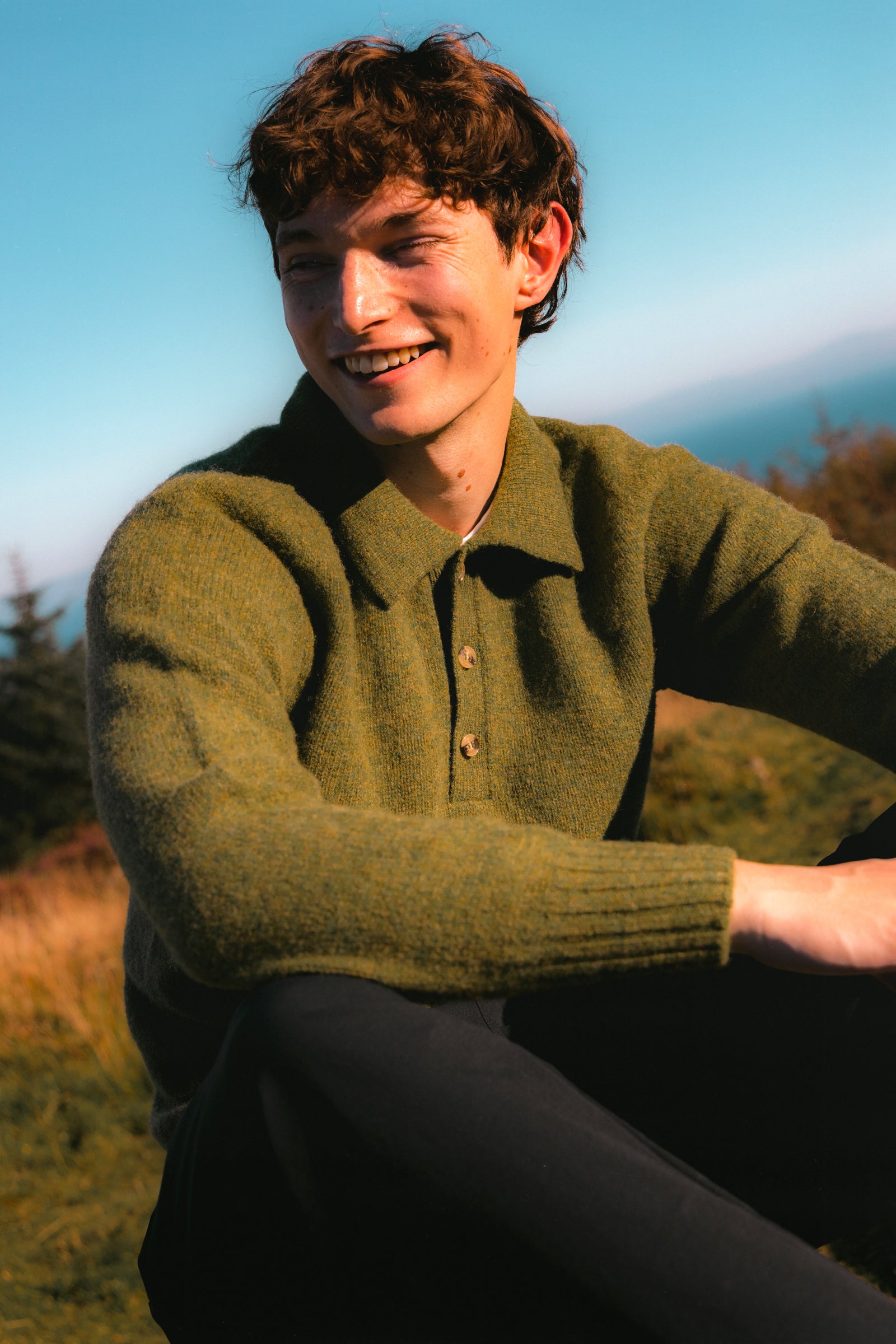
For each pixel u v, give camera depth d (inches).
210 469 58.3
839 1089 49.9
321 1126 37.3
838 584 59.1
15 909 372.8
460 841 40.4
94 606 52.5
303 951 39.5
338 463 57.1
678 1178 34.0
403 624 56.5
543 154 57.8
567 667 58.6
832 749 193.9
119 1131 140.3
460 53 55.2
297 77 55.2
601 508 61.6
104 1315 90.5
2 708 730.2
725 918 39.9
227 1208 39.9
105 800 45.1
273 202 54.5
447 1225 35.4
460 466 57.1
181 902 40.5
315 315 53.3
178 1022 55.4
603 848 41.0
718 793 185.8
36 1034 184.5
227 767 43.1
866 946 40.6
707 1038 50.3
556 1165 33.9
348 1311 39.2
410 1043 36.7
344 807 42.5
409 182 51.3
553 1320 34.8
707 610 62.0
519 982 39.7
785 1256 32.0
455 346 53.3
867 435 337.4
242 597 51.8
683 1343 31.5
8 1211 120.0
